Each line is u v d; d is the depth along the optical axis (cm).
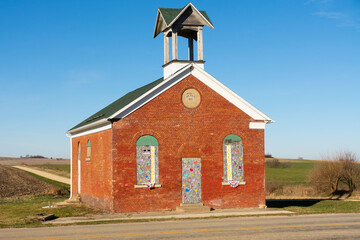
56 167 11556
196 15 2505
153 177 2280
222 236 1427
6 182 5453
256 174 2459
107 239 1394
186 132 2356
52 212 2369
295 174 8031
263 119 2500
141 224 1775
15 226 1759
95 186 2564
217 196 2377
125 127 2253
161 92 2331
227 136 2431
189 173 2344
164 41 2583
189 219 1923
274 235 1441
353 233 1476
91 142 2683
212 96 2423
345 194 4638
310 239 1368
